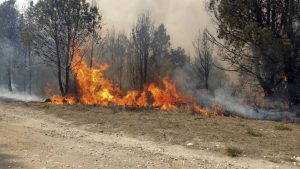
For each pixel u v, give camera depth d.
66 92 36.59
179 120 22.16
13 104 30.88
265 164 12.74
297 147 15.33
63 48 37.84
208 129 19.09
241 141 16.34
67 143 15.41
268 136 17.61
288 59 29.00
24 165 11.31
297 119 26.97
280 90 30.02
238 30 30.64
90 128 19.70
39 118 23.14
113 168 11.41
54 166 11.32
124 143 15.81
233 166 12.31
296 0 28.61
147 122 21.27
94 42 39.97
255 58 30.36
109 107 28.45
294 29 29.31
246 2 29.84
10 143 14.79
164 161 12.70
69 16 36.94
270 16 30.20
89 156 13.00
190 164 12.41
